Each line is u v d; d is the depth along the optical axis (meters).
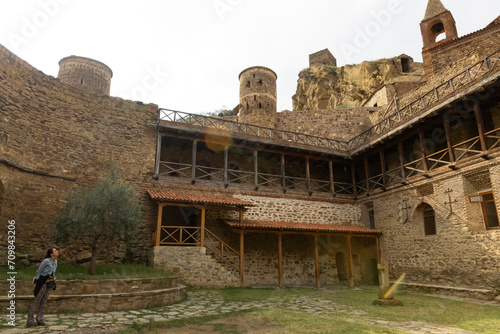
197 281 12.48
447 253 13.33
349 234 16.05
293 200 17.66
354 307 9.44
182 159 18.16
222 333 6.06
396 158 18.64
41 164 12.21
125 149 14.90
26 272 8.84
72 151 13.37
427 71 20.48
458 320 7.68
